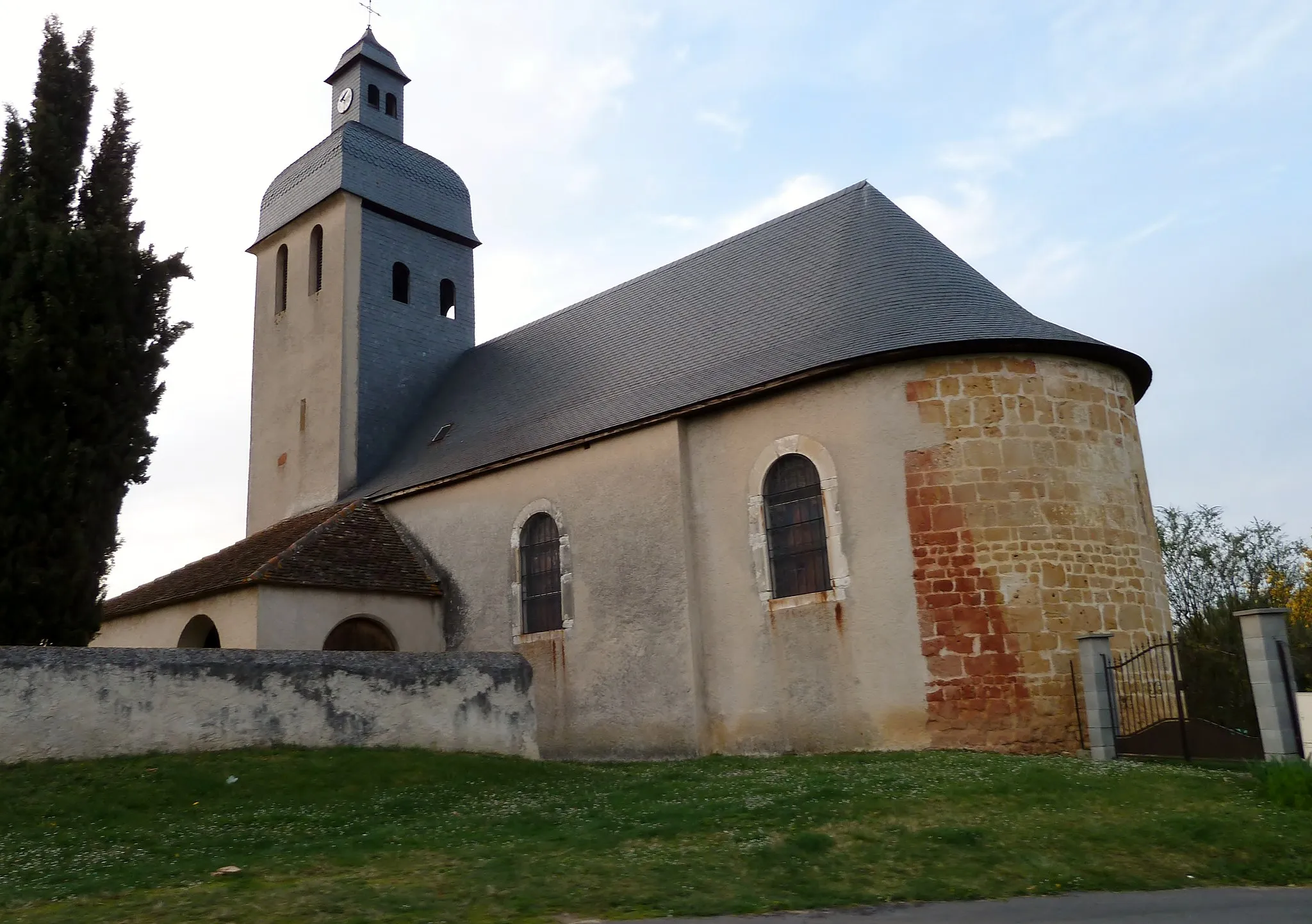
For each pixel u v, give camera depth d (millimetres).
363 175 23453
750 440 14805
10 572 12086
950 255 15992
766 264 18016
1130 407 14641
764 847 7684
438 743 12477
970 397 13484
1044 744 12438
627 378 17797
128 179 14633
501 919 6020
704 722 14453
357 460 21656
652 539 15445
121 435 13336
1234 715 15039
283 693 11703
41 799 9352
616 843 8031
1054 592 12977
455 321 24625
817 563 14000
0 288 12945
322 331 22719
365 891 6582
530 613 17094
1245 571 34188
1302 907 6281
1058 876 7113
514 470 17719
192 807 9625
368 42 25297
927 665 12914
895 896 6625
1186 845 7758
